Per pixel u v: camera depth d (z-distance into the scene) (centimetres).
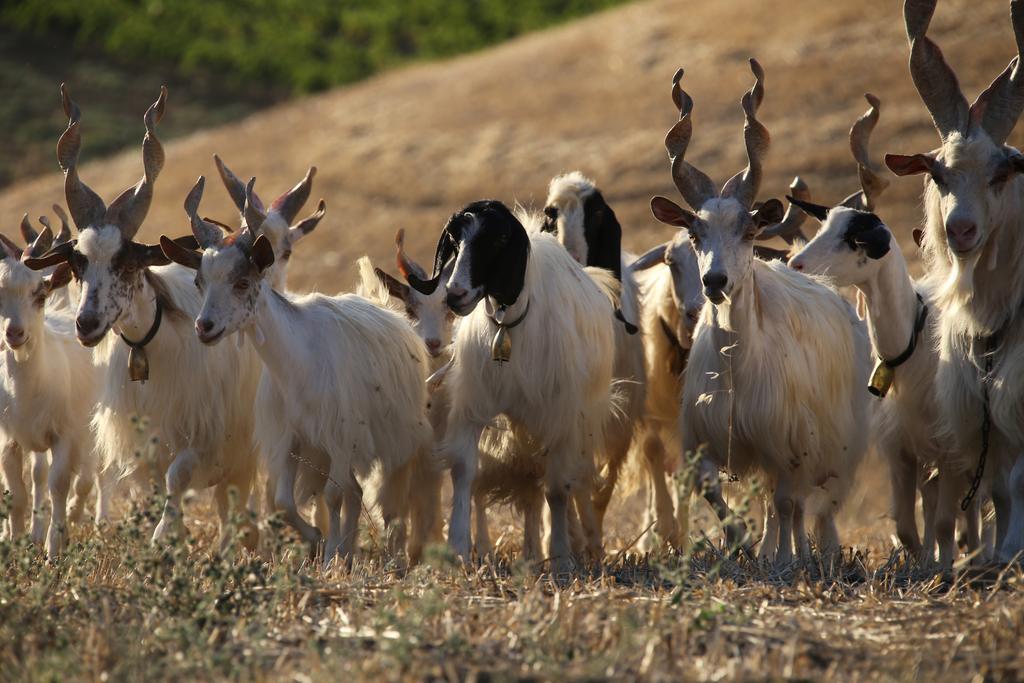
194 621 1132
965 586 1330
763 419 1569
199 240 1602
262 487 1956
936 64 1478
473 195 5175
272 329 1583
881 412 1791
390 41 10325
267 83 9344
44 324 1817
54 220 5575
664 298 1927
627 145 5312
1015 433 1453
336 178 5625
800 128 5134
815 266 1623
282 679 997
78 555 1350
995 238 1441
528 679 1009
